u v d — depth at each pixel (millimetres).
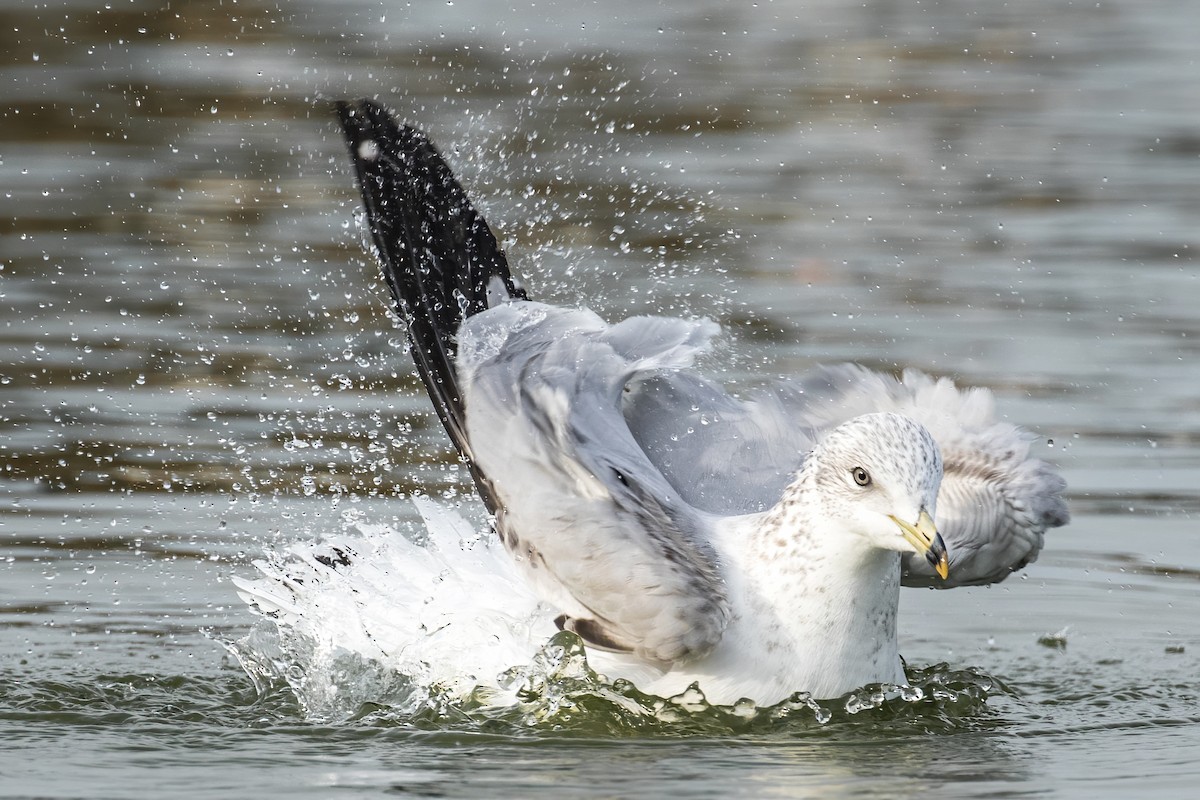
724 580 9219
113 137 24250
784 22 33750
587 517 9000
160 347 16406
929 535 8758
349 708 9641
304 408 14953
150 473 13430
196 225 20656
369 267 19188
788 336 16984
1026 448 10438
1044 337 17297
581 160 23391
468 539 9906
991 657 10922
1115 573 12430
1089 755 8820
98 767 8500
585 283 18094
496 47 29562
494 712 9445
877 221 21594
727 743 8938
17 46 28203
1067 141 25984
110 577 11766
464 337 9570
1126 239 21016
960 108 27844
